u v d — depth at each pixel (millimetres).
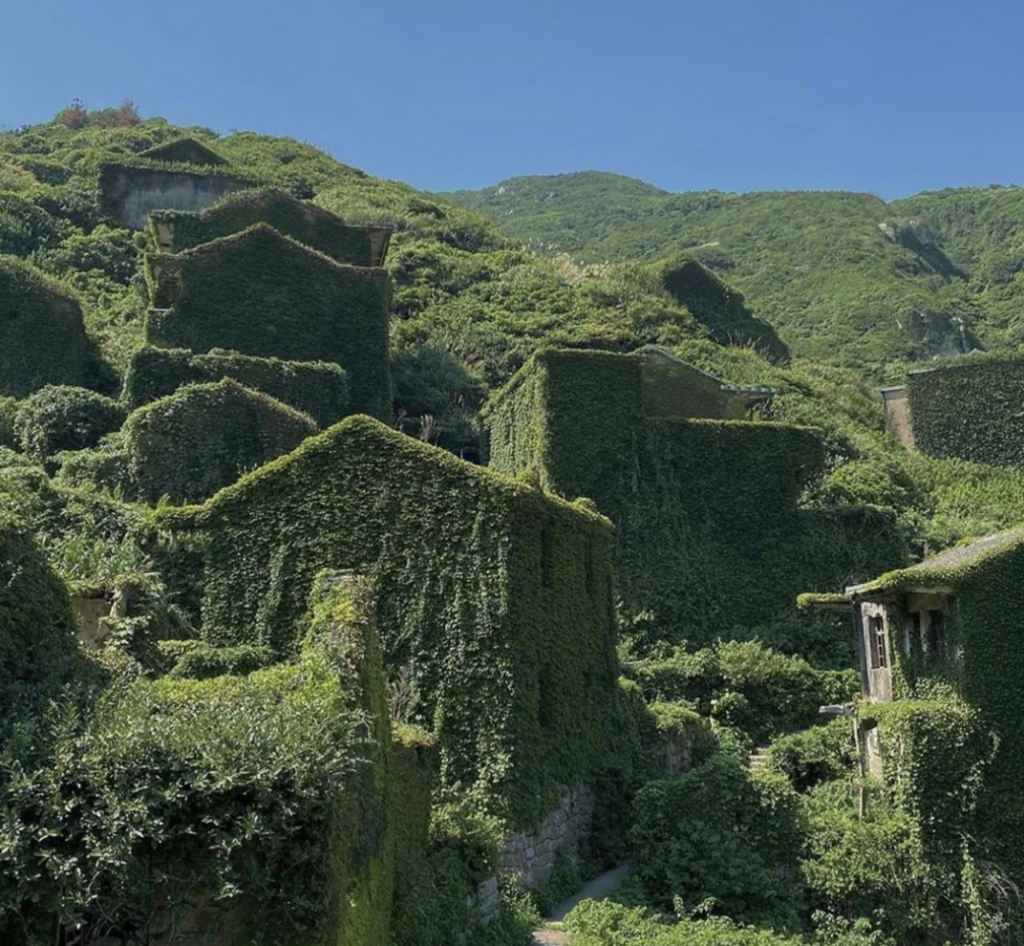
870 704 25031
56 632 10836
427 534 21688
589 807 22562
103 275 59375
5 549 10492
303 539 21844
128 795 8688
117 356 44188
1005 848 21297
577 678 23172
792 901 20031
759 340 66938
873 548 36812
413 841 14344
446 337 55562
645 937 16609
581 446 36250
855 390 59188
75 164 78812
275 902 8977
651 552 35250
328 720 9953
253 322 42156
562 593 23156
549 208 156000
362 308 43875
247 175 75875
